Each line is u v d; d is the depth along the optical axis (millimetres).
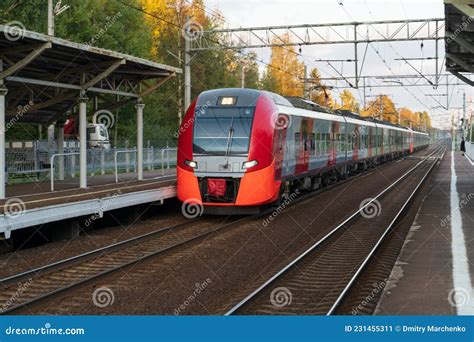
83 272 10148
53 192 15430
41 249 12234
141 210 16578
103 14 33750
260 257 11672
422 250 11969
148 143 33125
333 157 26172
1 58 13289
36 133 34094
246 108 16281
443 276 9664
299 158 19641
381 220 16672
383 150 44875
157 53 42219
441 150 89812
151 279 9664
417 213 17641
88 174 25844
